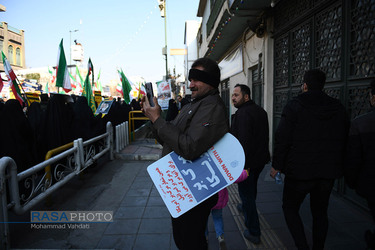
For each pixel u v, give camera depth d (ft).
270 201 12.00
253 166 8.22
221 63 41.37
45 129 14.03
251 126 8.04
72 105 17.13
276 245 8.49
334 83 11.80
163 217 10.71
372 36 9.36
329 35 12.05
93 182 15.23
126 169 17.81
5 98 41.73
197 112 4.63
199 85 4.92
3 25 105.81
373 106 6.13
